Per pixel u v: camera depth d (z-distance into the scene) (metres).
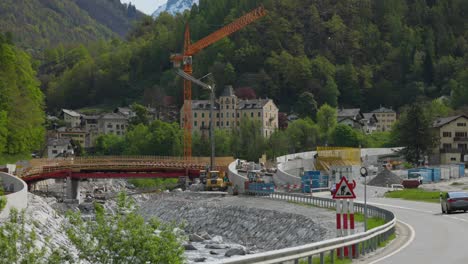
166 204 112.81
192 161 143.12
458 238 43.19
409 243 41.50
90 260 31.25
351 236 34.69
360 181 125.50
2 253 28.80
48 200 119.38
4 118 125.88
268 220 81.38
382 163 167.75
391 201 86.06
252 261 24.77
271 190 106.00
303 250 29.09
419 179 121.19
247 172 129.50
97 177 135.75
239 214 90.00
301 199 90.50
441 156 193.50
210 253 64.06
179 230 33.09
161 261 31.12
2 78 137.50
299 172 145.00
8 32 173.62
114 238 31.17
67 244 59.28
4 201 57.31
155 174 138.62
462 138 193.88
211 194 116.50
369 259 35.00
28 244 29.81
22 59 154.62
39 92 156.88
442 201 64.69
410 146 179.75
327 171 131.12
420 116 180.00
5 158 134.00
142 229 31.31
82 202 127.19
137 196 131.88
